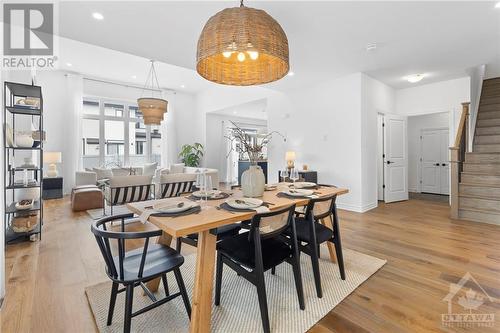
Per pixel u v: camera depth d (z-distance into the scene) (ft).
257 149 7.07
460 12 8.55
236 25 4.85
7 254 8.73
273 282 6.91
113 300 5.10
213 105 27.43
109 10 8.34
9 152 11.48
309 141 17.61
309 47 11.26
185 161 27.73
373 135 16.06
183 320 5.35
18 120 14.01
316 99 17.11
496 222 12.15
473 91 15.64
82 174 18.62
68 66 20.34
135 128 27.09
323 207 6.70
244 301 6.06
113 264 4.52
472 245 9.47
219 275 5.88
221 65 6.50
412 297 6.12
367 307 5.74
